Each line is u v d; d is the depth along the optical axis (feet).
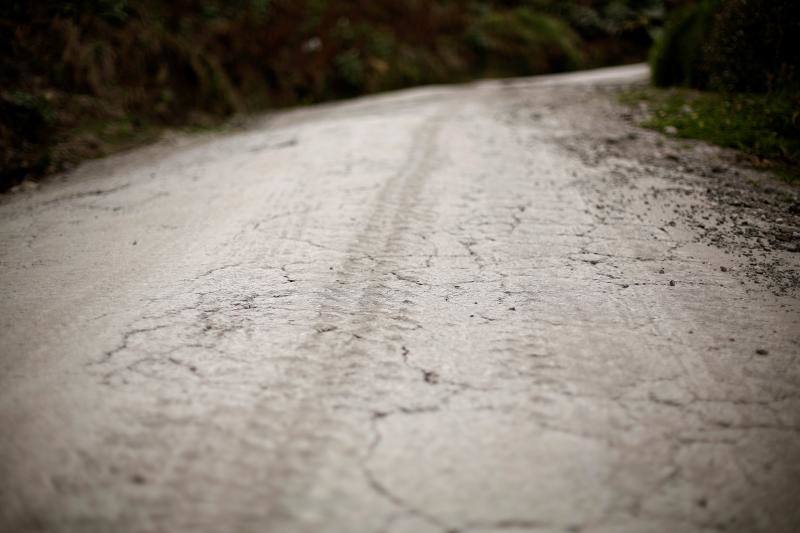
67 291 9.50
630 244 11.07
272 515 5.08
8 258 11.16
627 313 8.55
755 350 7.59
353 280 9.75
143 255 11.07
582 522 5.04
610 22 56.90
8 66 22.72
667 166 15.99
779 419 6.32
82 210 14.37
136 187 16.44
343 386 6.91
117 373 7.06
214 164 18.90
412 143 19.84
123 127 24.63
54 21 25.22
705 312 8.55
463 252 10.85
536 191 14.29
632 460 5.75
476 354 7.55
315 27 41.98
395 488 5.38
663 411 6.45
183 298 9.13
